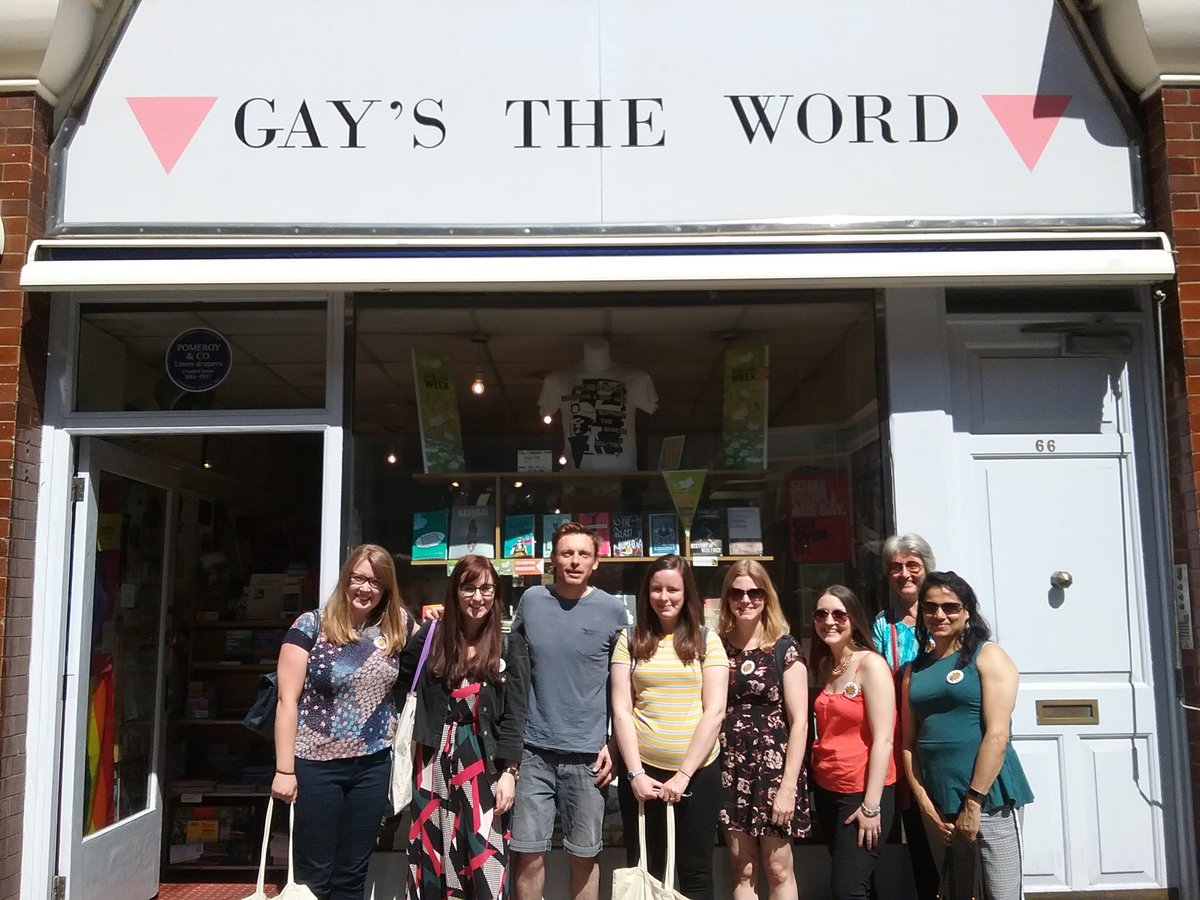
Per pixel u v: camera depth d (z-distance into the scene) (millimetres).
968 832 3346
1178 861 4223
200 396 4453
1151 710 4301
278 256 4211
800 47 4352
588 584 4375
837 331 4633
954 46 4367
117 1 4289
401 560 4492
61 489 4312
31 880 4102
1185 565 4219
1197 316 4203
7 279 4129
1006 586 4371
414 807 3770
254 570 6539
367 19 4336
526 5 4355
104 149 4273
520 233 4258
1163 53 4215
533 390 4707
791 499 4609
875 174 4305
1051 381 4488
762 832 3660
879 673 3627
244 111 4293
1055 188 4320
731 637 3855
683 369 4738
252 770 5711
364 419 4535
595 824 3723
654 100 4324
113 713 4766
